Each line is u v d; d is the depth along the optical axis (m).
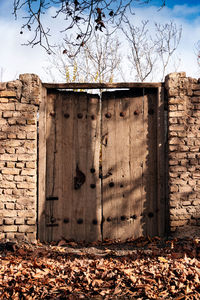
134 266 3.53
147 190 4.84
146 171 4.85
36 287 3.03
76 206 4.78
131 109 4.89
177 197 4.59
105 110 4.88
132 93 4.91
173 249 4.06
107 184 4.82
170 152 4.63
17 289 2.97
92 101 4.89
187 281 3.05
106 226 4.79
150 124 4.88
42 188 4.63
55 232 4.70
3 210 4.39
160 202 4.70
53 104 4.81
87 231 4.77
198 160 4.62
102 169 4.83
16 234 4.40
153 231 4.80
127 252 4.23
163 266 3.38
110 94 4.90
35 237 4.45
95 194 4.81
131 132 4.88
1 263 3.59
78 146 4.82
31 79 4.52
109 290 3.02
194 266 3.34
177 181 4.60
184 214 4.58
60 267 3.55
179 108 4.65
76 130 4.83
